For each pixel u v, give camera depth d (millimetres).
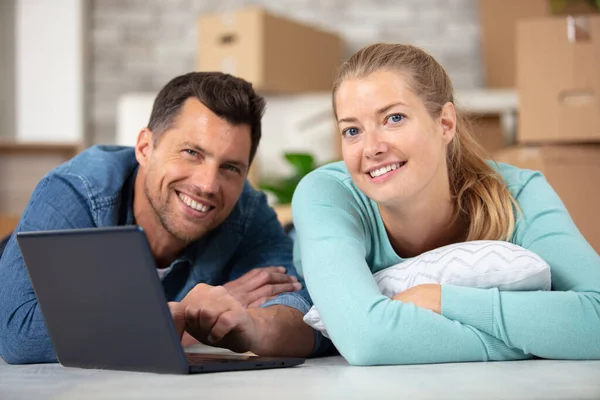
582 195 2553
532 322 1243
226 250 1826
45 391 972
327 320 1285
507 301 1259
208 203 1643
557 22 2529
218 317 1345
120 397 898
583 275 1340
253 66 4086
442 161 1459
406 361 1232
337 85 1415
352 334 1239
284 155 3811
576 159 2564
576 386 940
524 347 1249
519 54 2576
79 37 4910
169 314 1072
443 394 888
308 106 4215
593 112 2504
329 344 1569
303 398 870
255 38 4090
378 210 1511
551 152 2570
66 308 1189
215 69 4176
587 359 1264
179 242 1733
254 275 1719
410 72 1364
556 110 2531
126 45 5109
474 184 1522
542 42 2549
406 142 1346
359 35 4949
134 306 1094
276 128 4223
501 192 1521
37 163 4566
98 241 1083
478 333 1253
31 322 1451
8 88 4910
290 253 1890
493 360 1260
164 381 1040
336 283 1297
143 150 1714
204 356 1389
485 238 1502
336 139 4156
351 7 4961
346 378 1053
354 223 1442
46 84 4898
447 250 1419
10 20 4914
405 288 1419
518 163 2611
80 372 1204
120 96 5105
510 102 3992
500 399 853
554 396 868
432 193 1455
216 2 5070
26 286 1482
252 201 1889
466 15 4902
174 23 5102
